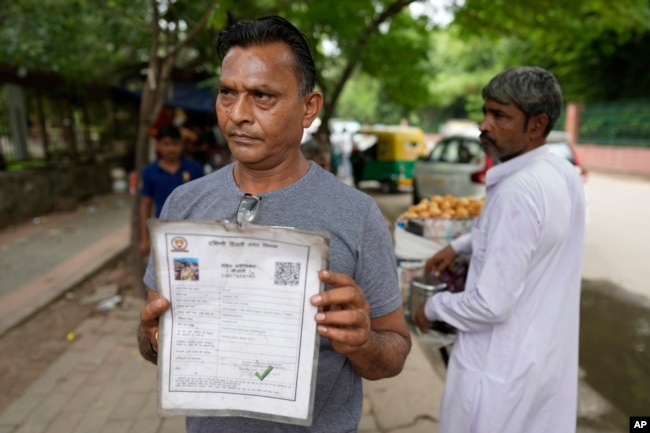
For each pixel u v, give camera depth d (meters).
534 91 1.58
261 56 0.99
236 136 1.03
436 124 29.67
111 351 3.47
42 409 2.78
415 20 6.69
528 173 1.56
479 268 1.69
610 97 17.84
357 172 11.77
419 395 2.92
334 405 1.16
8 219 7.13
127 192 10.80
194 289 0.92
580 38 5.71
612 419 2.82
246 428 1.12
